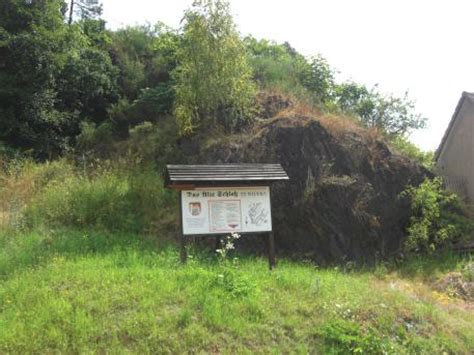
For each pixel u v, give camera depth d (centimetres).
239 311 681
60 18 1981
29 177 1382
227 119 1549
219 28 1516
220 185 956
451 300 1038
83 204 1212
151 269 823
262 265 983
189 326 623
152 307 657
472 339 743
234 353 599
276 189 1332
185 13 1524
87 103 2183
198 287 729
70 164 1556
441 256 1345
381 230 1378
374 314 736
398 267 1298
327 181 1351
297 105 1625
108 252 973
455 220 1462
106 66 2238
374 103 2205
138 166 1487
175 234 1202
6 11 1853
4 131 1839
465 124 1980
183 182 923
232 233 948
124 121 1919
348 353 640
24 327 595
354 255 1295
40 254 924
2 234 1062
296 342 646
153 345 584
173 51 2109
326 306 725
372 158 1498
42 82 1909
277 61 2145
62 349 562
